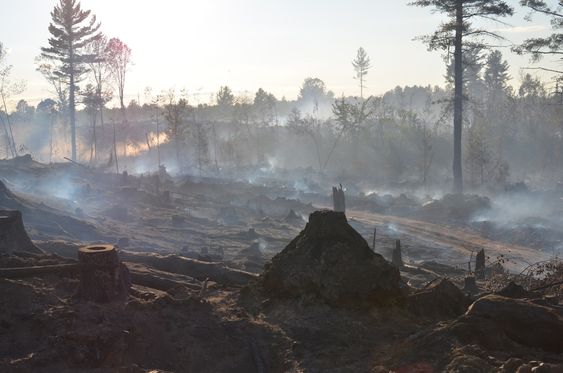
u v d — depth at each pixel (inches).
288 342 337.4
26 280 361.7
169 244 1109.1
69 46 3302.2
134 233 1197.7
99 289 358.6
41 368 279.0
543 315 311.3
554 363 284.4
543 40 1689.2
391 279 390.3
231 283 489.1
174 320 347.6
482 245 1397.6
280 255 419.8
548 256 1257.4
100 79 3548.2
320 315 365.4
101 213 1454.2
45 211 1081.4
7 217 487.8
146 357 315.9
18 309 323.3
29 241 502.0
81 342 298.0
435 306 390.9
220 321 356.2
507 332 311.1
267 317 372.8
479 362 275.4
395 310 380.5
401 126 3373.5
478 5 1839.3
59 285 370.0
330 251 395.5
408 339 319.0
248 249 1098.1
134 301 349.1
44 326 308.3
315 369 305.0
